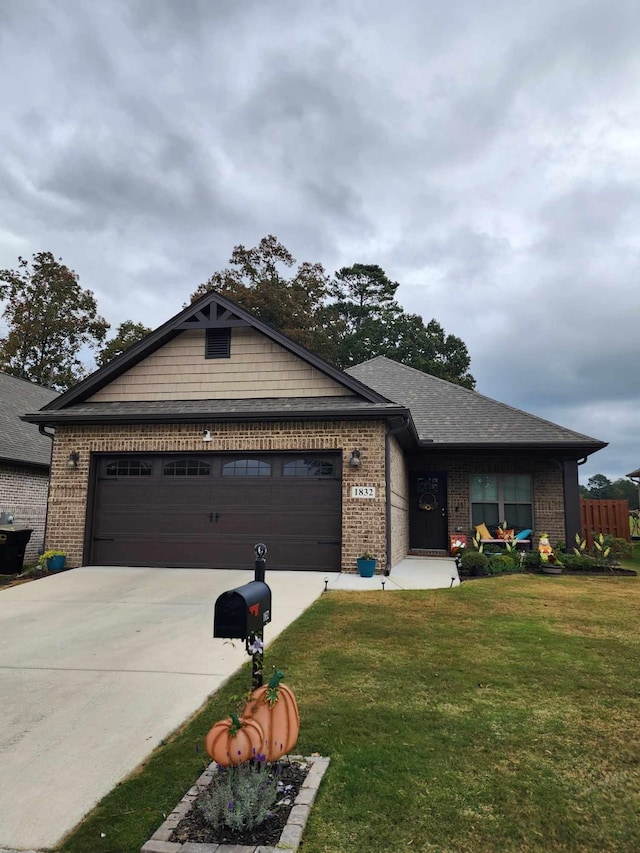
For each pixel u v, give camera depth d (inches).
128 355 478.9
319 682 189.0
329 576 396.8
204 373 478.9
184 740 150.3
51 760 141.4
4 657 224.8
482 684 187.2
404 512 550.9
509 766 132.4
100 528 450.3
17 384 784.3
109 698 181.0
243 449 436.1
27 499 616.1
